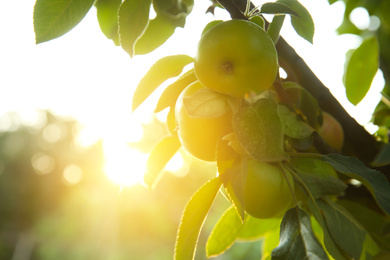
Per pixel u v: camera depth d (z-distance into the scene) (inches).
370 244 28.4
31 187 497.7
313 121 28.1
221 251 30.5
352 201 30.3
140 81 28.0
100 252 279.0
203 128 25.5
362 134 31.7
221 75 25.1
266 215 26.5
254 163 26.1
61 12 29.5
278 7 26.4
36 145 535.2
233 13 26.5
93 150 509.4
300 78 30.9
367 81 36.3
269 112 24.7
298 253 24.6
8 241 350.0
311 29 28.2
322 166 26.7
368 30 55.8
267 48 25.1
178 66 28.0
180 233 26.5
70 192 457.4
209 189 26.4
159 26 31.4
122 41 28.7
